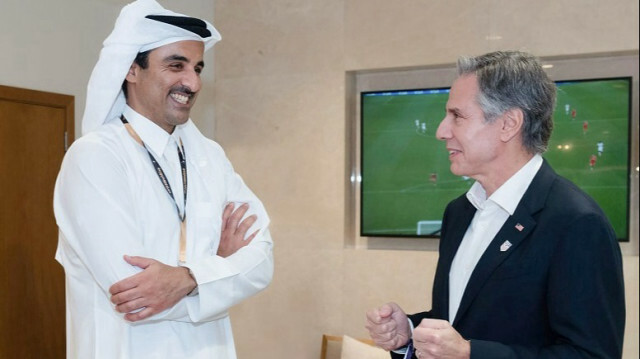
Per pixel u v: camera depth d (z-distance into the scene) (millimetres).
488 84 1553
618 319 1384
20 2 3418
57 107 3621
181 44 1754
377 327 1694
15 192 3389
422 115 3939
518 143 1562
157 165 1789
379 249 4105
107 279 1593
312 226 4152
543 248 1450
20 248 3412
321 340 4117
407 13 3926
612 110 3535
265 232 1943
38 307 3502
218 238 1873
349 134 4176
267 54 4285
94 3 3869
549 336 1457
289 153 4215
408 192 3971
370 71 4109
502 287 1487
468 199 1748
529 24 3670
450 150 1649
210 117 4410
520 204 1527
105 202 1624
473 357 1370
